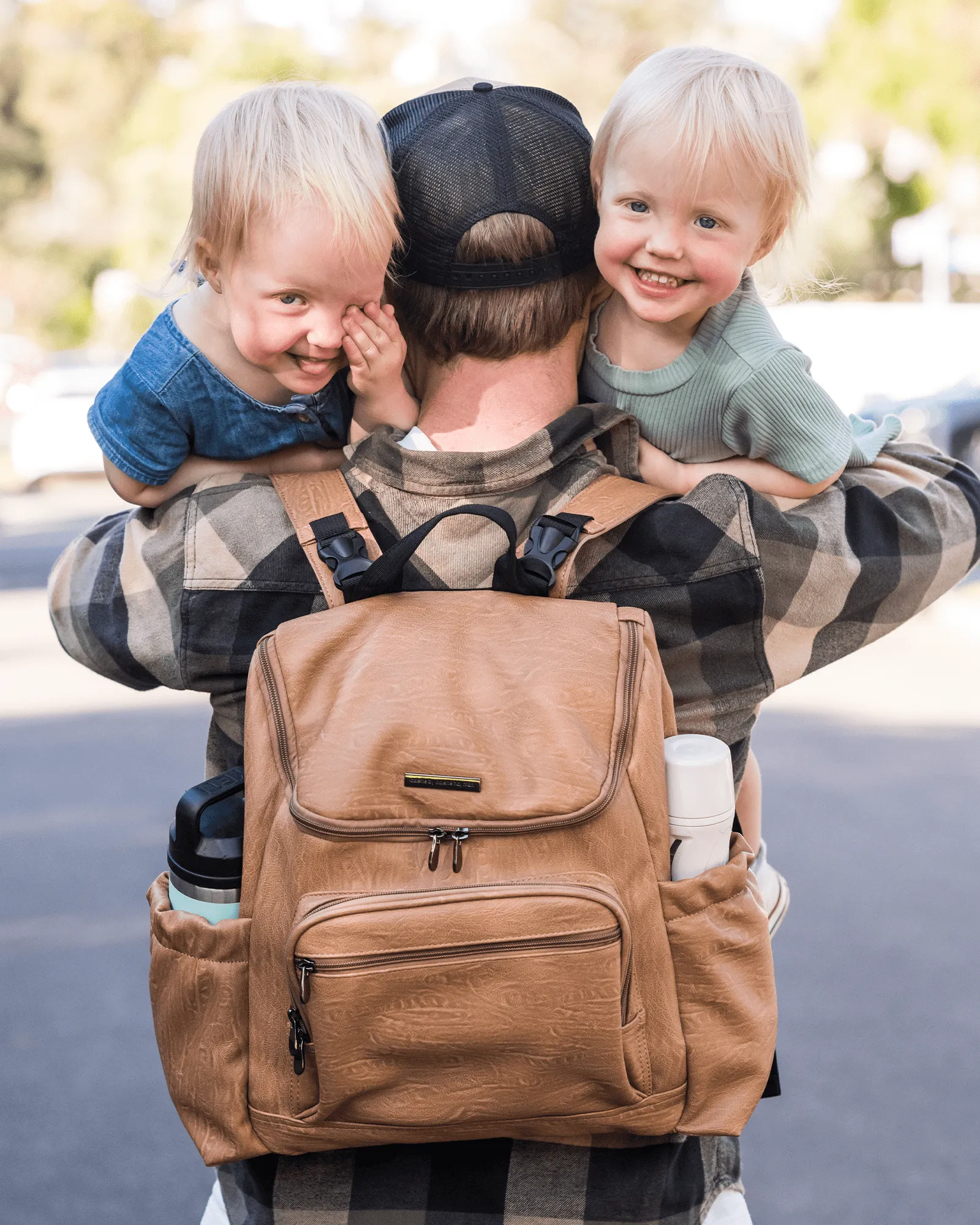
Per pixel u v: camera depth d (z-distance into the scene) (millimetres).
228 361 1485
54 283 32875
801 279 1667
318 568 1411
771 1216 3049
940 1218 3027
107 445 1495
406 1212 1403
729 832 1368
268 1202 1420
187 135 24703
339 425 1527
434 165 1425
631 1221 1402
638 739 1310
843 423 1505
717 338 1509
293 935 1238
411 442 1478
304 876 1274
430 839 1265
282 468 1548
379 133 1444
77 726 7047
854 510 1507
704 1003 1348
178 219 24594
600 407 1486
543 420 1477
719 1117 1362
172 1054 1394
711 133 1404
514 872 1261
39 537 13484
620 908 1248
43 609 10258
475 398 1467
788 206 1505
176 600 1470
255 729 1340
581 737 1284
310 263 1385
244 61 25344
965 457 9078
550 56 26438
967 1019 3773
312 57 26062
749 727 1510
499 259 1414
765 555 1436
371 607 1365
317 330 1421
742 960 1359
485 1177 1402
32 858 5098
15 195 33156
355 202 1371
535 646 1326
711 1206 1483
